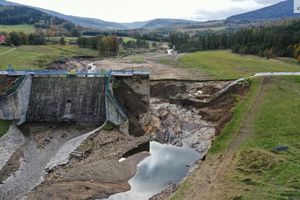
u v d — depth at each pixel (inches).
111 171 2308.1
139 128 3014.3
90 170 2292.1
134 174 2308.1
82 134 2866.6
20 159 2412.6
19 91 3014.3
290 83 3484.3
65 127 3026.6
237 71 4608.8
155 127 3048.7
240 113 2878.9
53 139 2770.7
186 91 3924.7
